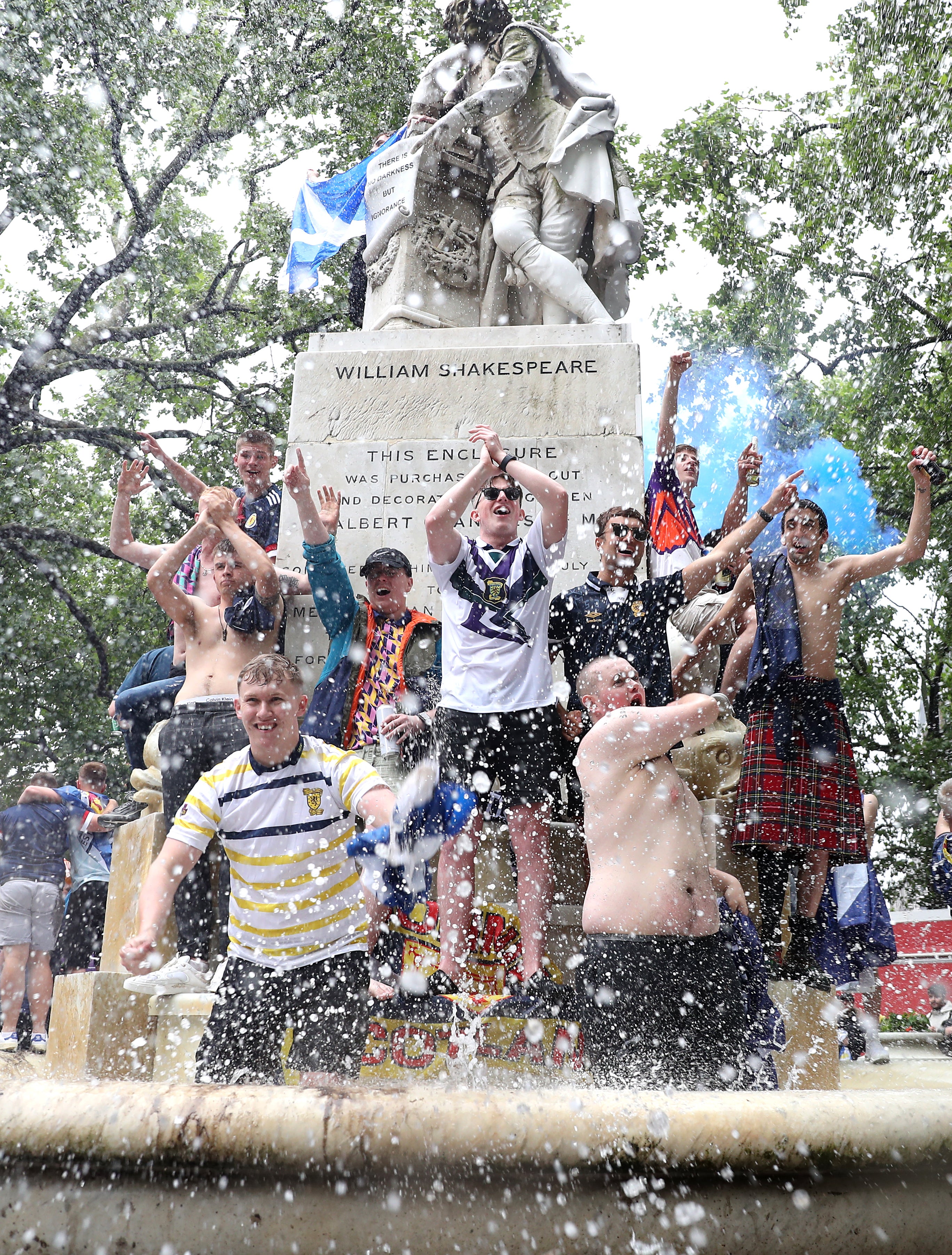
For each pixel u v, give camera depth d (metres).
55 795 7.02
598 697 3.52
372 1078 3.27
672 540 5.35
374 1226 2.01
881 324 17.31
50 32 15.76
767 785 4.25
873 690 19.94
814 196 17.11
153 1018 4.06
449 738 3.94
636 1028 3.08
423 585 5.33
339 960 2.89
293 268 7.63
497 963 3.82
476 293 6.59
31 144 16.25
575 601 4.26
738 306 17.83
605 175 6.48
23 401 17.64
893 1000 12.48
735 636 5.12
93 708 19.78
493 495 4.15
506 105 6.45
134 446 19.14
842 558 4.44
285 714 2.87
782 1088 3.94
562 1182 2.04
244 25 17.56
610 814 3.29
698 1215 2.05
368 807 2.83
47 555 19.34
